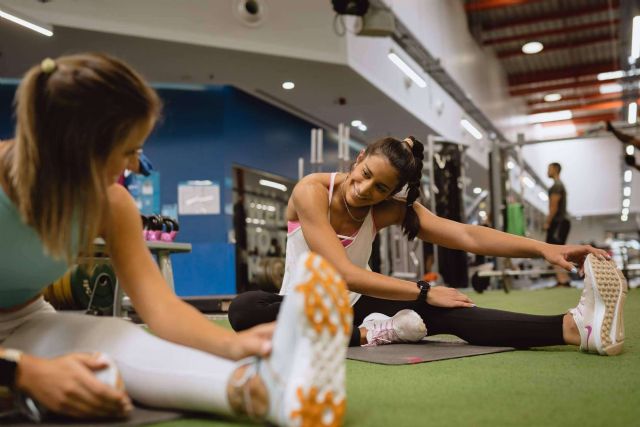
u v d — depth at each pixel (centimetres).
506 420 107
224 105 798
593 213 2183
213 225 778
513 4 1262
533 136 2078
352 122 999
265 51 678
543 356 184
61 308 434
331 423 89
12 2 578
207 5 656
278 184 911
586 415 110
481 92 1351
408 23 873
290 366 88
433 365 171
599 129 950
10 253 113
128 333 116
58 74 101
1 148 112
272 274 767
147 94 107
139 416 108
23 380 99
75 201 104
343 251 195
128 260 123
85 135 101
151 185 770
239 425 103
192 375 103
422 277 855
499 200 994
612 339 182
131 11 623
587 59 1639
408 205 216
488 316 201
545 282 1412
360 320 230
